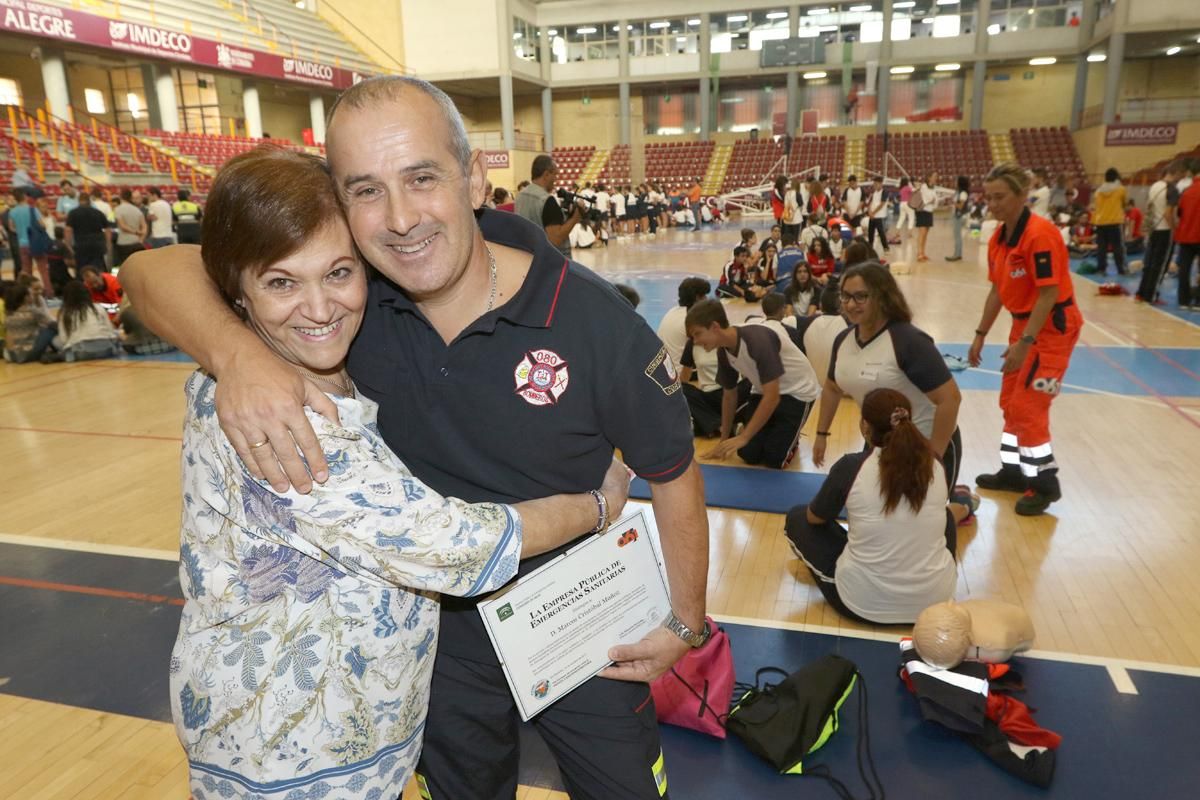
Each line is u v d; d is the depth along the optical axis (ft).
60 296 35.04
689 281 17.78
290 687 3.46
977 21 83.15
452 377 3.93
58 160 48.16
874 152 87.56
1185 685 8.55
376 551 3.32
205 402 3.49
